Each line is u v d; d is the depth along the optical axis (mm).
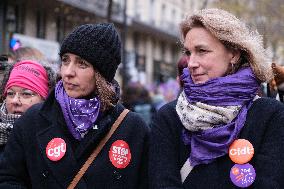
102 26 2848
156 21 35844
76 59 2797
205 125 2574
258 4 11328
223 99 2584
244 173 2541
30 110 2875
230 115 2572
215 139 2570
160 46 37188
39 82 3342
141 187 2863
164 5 37375
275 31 11250
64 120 2779
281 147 2566
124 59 16203
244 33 2676
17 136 2820
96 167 2744
